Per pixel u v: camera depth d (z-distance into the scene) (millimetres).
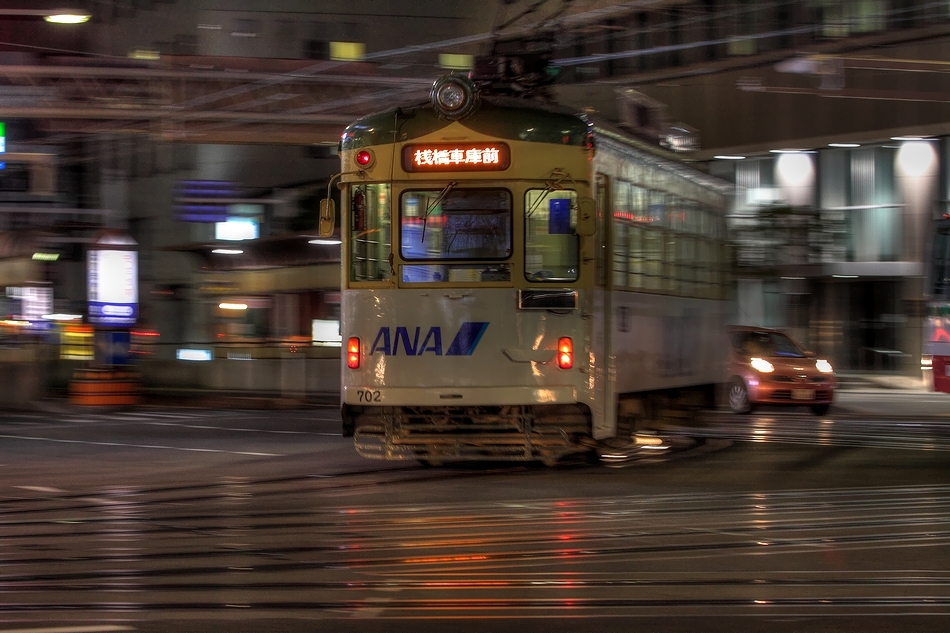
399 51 77250
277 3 76438
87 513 17453
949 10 57344
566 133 21328
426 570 13102
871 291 64688
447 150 21078
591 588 12188
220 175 67000
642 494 19406
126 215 66312
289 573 12945
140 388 46188
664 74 66938
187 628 10531
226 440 29625
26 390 47250
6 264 72750
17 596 11836
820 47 61594
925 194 61375
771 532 15625
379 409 21234
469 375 20938
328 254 55719
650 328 25703
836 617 10938
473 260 21047
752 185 66750
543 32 37344
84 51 72188
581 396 21094
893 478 21656
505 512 17375
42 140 61062
